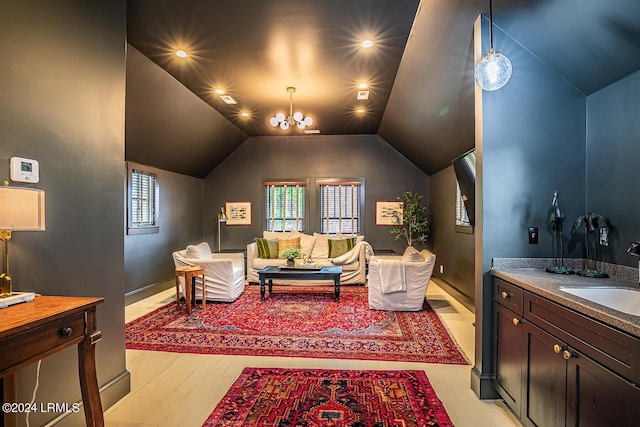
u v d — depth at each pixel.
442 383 2.48
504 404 2.20
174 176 5.90
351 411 2.12
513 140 2.27
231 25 2.75
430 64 3.13
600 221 2.12
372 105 4.87
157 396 2.30
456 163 4.21
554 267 2.16
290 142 6.82
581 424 1.40
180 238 6.06
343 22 2.71
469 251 4.39
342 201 6.75
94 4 2.08
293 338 3.35
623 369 1.18
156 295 5.16
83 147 2.00
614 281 1.88
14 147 1.58
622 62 1.89
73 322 1.44
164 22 2.70
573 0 1.77
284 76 3.80
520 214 2.28
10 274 1.58
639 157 1.87
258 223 6.87
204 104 4.71
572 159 2.27
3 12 1.54
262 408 2.15
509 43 2.26
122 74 2.31
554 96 2.27
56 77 1.81
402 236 6.70
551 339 1.62
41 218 1.47
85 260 2.00
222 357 2.92
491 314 2.29
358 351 3.04
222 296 4.60
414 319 3.95
